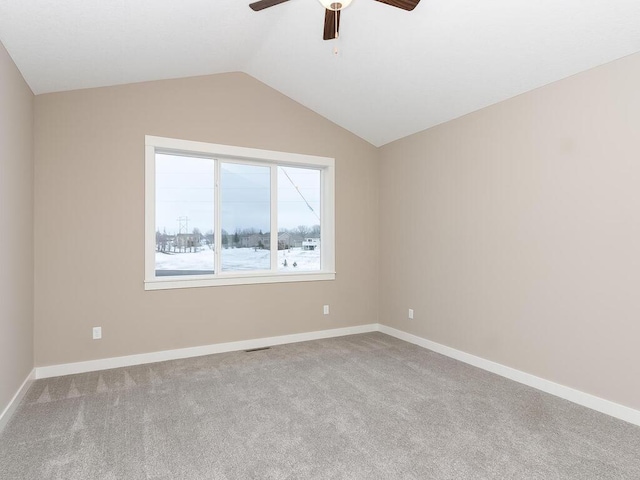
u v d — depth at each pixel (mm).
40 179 3238
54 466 1974
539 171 3023
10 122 2533
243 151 4121
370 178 4945
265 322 4262
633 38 2340
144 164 3639
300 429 2359
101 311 3461
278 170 4570
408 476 1896
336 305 4715
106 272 3480
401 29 2885
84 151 3404
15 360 2656
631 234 2463
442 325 3977
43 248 3248
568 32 2451
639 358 2424
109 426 2389
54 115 3299
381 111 4133
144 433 2305
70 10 2270
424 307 4223
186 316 3836
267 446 2168
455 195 3818
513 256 3236
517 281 3205
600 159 2621
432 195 4109
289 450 2127
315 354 3928
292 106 4426
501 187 3338
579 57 2611
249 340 4164
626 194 2484
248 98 4164
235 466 1979
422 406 2693
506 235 3293
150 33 2787
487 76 3082
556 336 2906
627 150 2477
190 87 3861
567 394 2820
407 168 4480
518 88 3104
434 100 3629
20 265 2791
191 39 3078
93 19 2420
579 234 2750
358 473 1921
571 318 2805
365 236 4914
